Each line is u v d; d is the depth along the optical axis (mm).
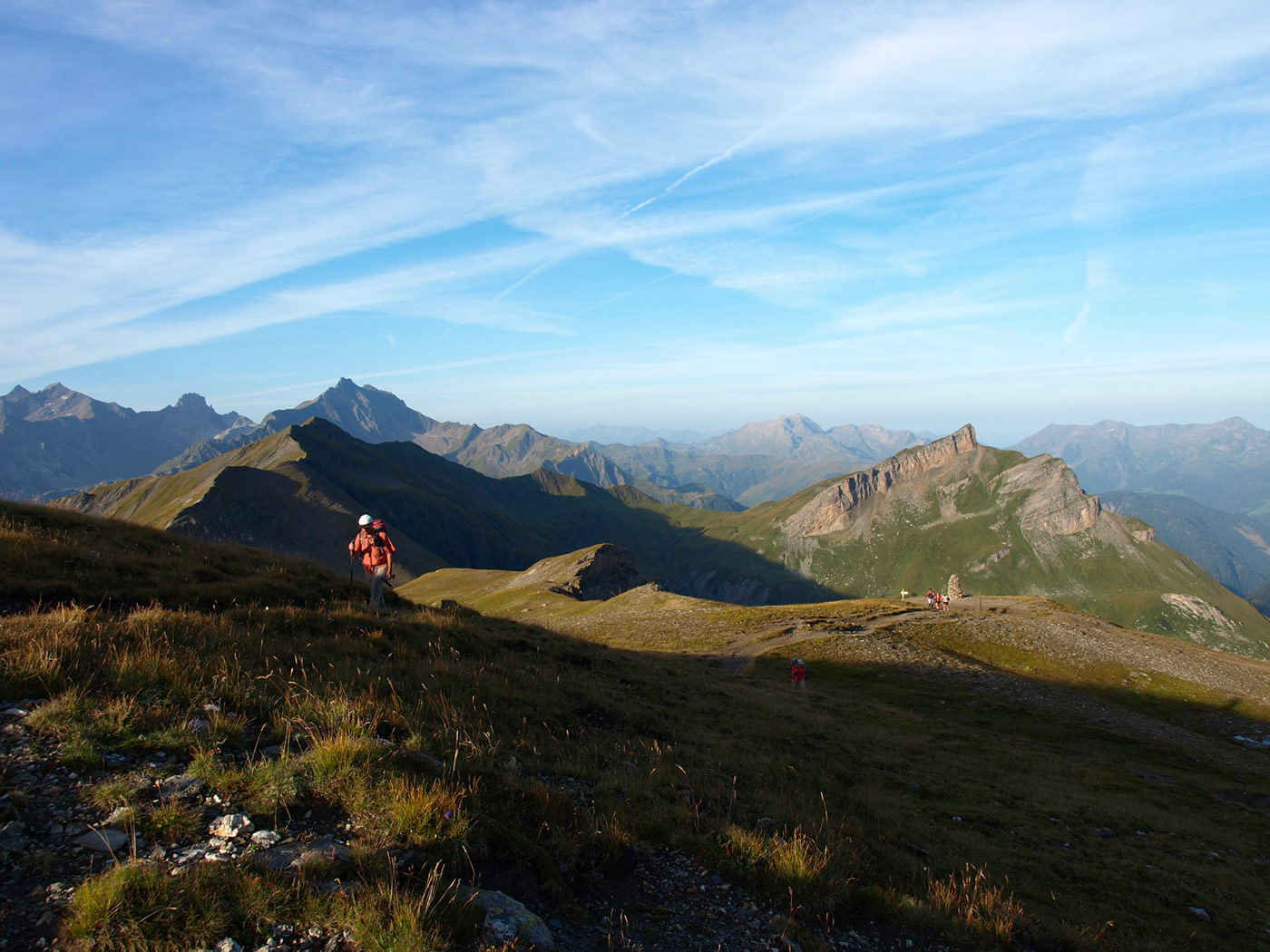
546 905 6914
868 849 11453
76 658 9102
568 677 19344
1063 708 47125
